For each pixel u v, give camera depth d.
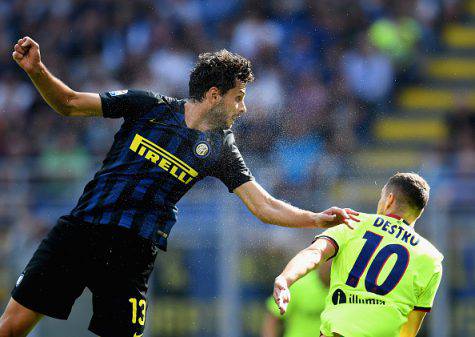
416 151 47.09
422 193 17.42
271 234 34.31
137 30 50.50
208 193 34.59
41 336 34.44
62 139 44.44
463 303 33.97
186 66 49.22
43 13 52.12
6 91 48.72
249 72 16.66
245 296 34.16
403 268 16.69
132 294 16.56
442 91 50.31
